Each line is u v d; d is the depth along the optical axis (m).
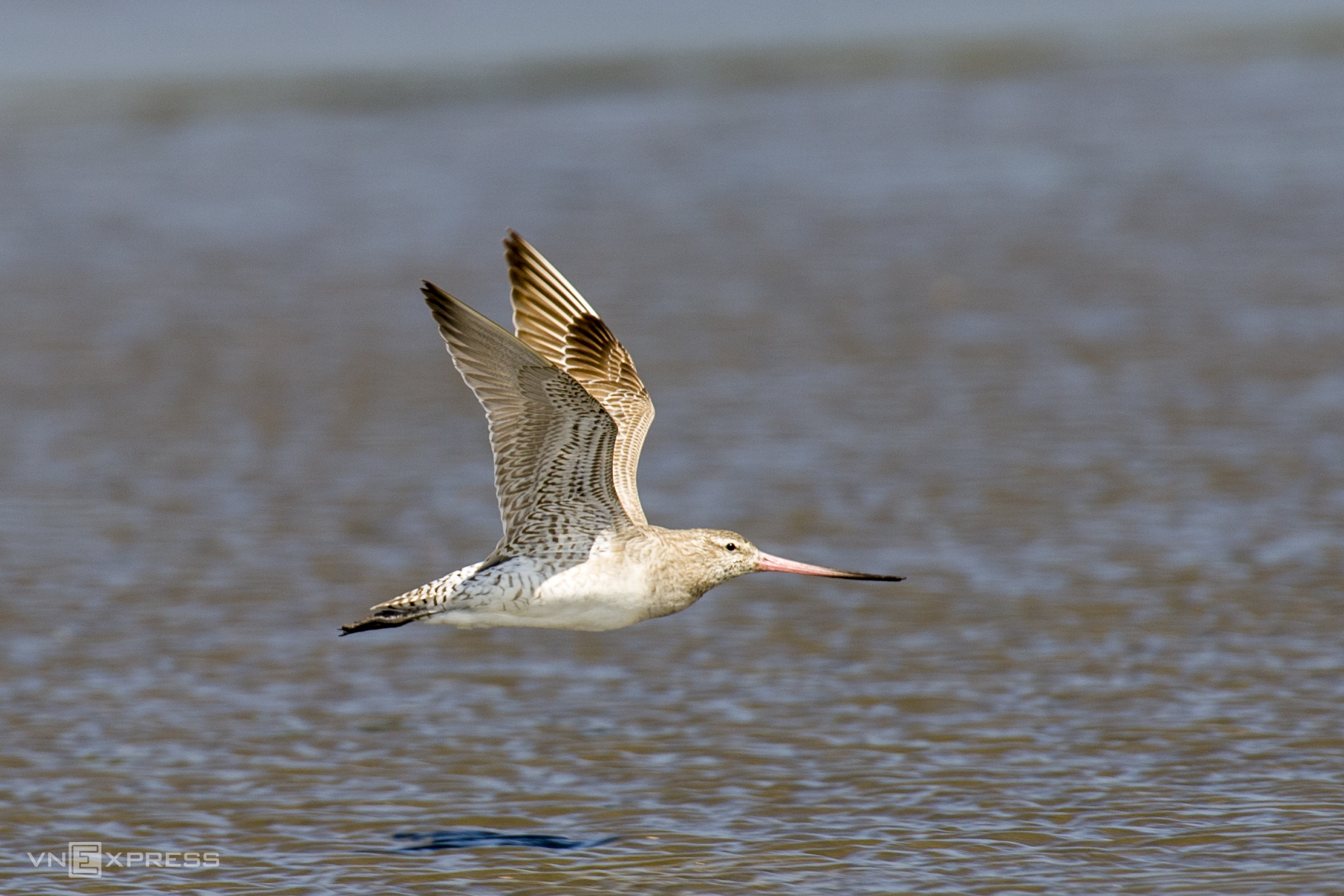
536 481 9.67
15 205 33.81
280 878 10.57
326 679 13.85
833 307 25.61
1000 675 13.45
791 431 20.11
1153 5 57.34
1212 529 16.53
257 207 33.38
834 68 46.88
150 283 28.16
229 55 49.53
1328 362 21.91
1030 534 16.62
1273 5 55.84
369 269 28.75
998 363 22.53
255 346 24.50
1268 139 35.97
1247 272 26.52
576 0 58.25
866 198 32.69
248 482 18.91
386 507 18.06
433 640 14.74
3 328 25.67
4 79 46.78
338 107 42.47
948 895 10.07
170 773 12.12
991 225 30.27
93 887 10.47
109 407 21.77
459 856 10.80
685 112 41.34
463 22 54.59
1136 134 37.25
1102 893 10.02
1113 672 13.40
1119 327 24.02
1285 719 12.38
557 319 10.55
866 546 16.50
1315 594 14.80
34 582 16.03
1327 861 10.30
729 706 13.12
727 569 10.16
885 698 13.12
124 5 55.38
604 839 10.98
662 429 20.38
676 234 30.48
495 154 37.38
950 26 53.88
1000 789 11.49
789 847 10.77
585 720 12.95
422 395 22.14
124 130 40.31
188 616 15.16
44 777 12.05
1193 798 11.23
